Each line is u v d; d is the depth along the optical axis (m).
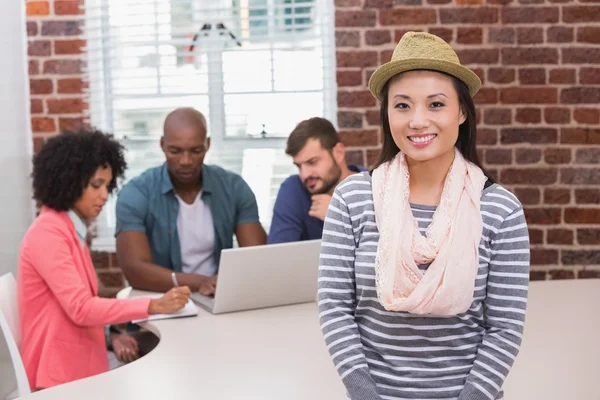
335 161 2.88
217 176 3.08
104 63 3.53
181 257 3.02
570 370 1.79
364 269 1.36
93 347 2.41
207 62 3.55
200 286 2.69
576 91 3.46
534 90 3.47
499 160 3.50
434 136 1.35
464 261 1.31
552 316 2.29
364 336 1.39
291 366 1.90
